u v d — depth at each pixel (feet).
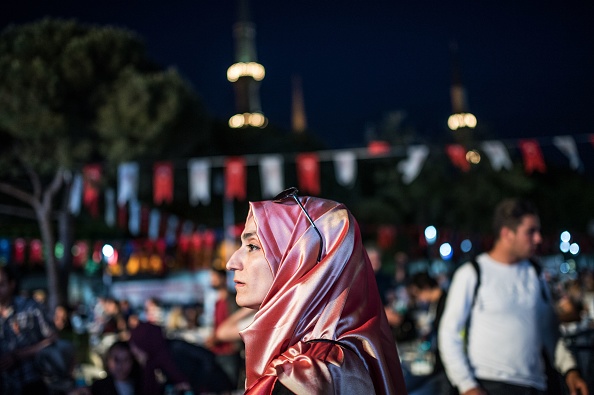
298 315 4.80
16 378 16.57
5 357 16.47
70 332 30.83
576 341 15.94
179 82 55.57
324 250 5.07
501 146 35.60
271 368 4.60
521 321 10.97
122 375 17.93
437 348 12.12
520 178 116.37
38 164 52.08
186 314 47.09
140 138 53.72
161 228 59.31
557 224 154.10
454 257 102.22
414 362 22.09
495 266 11.27
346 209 5.29
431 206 113.50
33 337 17.15
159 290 61.41
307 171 37.40
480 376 10.98
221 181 75.31
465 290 11.16
